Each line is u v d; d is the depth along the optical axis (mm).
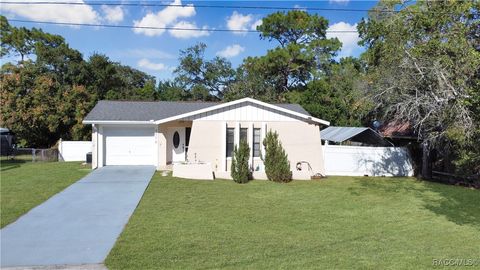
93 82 38469
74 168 21641
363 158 22141
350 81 31266
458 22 11125
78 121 32750
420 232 9953
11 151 28797
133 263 7324
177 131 22344
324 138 25000
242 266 7160
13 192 14297
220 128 19734
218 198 14109
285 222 10820
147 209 12023
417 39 12703
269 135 19203
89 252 8031
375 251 8203
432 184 18938
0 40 40781
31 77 33750
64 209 11828
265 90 40812
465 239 9297
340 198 14773
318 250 8234
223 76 44812
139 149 22594
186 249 8180
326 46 40500
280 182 18656
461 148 13422
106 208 12047
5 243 8617
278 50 39594
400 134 24094
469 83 11109
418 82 13852
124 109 23312
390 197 15195
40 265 7309
